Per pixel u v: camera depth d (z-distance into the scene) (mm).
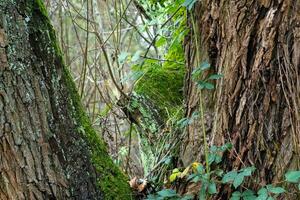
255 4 1819
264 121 1831
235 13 1880
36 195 1762
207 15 2033
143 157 2760
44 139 1785
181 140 2309
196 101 2145
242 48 1868
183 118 2266
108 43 4160
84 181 1938
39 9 1843
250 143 1870
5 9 1711
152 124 2795
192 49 2174
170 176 2080
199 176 1903
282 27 1756
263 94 1827
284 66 1764
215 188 1865
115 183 2129
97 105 4613
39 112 1778
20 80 1730
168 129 2611
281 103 1789
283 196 1779
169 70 3133
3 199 1721
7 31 1709
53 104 1836
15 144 1719
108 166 2141
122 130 4238
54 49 1890
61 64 1927
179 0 2410
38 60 1800
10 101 1707
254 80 1842
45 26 1857
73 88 2029
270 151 1819
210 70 2070
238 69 1895
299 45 1727
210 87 1940
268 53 1791
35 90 1771
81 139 1975
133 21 4344
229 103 1937
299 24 1722
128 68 4184
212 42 2037
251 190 1850
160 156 2475
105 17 4426
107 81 3715
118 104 2963
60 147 1840
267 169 1829
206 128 2086
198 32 2104
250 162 1872
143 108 2877
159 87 2988
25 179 1742
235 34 1891
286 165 1776
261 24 1807
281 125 1792
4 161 1710
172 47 2645
